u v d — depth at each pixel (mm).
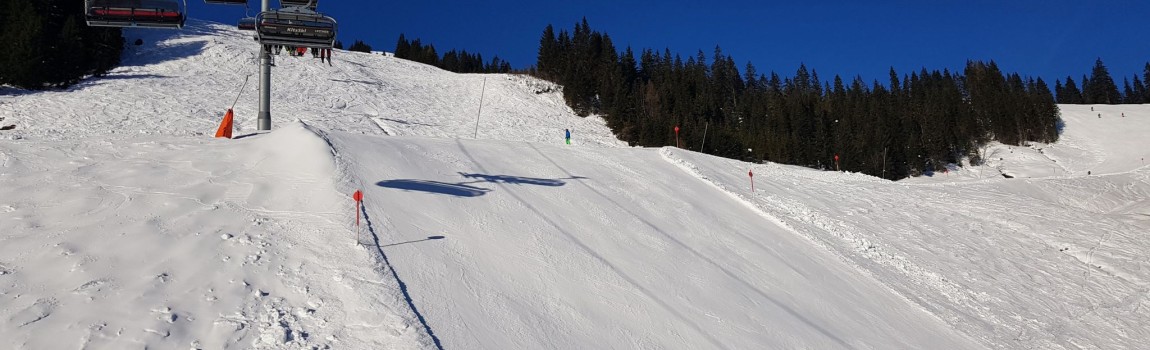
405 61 59531
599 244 11219
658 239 12195
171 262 7988
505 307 8141
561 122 45250
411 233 9906
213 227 9164
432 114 41000
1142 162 54656
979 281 14086
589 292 9148
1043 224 18875
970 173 55750
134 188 10570
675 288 9930
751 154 49656
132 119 29922
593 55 60688
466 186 13242
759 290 10727
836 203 18625
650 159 19438
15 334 6230
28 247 8133
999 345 10953
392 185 12242
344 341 6637
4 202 9594
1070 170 55906
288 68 45438
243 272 7875
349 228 9500
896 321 10914
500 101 47406
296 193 10852
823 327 9812
